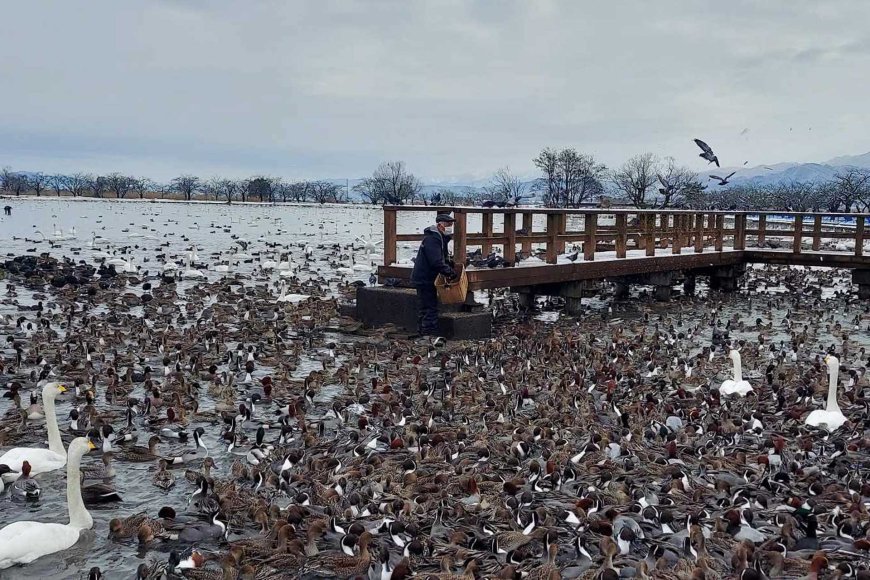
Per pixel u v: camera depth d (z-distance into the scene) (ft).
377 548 38.14
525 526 40.16
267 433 57.47
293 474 46.98
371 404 63.82
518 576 34.99
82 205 557.33
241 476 48.34
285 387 68.49
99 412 59.57
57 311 107.34
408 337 89.97
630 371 75.97
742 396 67.67
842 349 88.69
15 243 226.79
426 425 56.95
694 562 35.78
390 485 45.55
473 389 67.82
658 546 36.91
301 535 39.14
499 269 96.84
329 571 36.17
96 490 45.11
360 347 86.07
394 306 94.48
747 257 155.53
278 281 144.66
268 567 36.68
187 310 108.88
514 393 66.90
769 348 90.68
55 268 152.46
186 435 55.67
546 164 551.59
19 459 47.88
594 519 39.55
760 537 39.11
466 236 93.15
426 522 40.93
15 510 43.75
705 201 447.42
